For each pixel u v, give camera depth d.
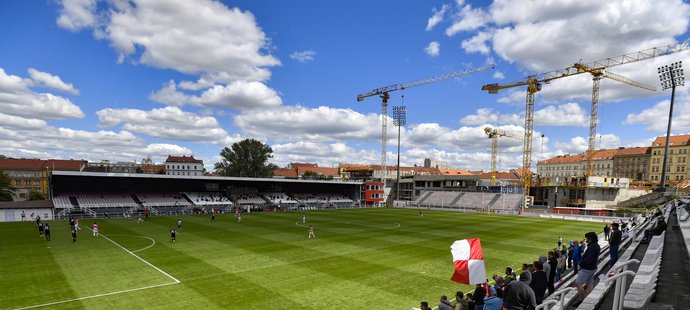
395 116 116.19
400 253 31.48
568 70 108.81
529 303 7.82
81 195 70.44
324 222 56.09
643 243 21.78
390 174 143.88
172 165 145.75
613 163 140.50
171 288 20.72
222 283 21.80
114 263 26.27
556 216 72.94
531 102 116.62
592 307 8.92
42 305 17.77
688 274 10.64
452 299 19.53
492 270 26.78
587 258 9.66
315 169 168.88
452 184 116.81
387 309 17.98
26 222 51.88
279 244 35.16
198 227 47.50
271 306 18.17
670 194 76.94
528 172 115.75
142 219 56.69
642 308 7.40
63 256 28.38
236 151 116.56
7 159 114.56
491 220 65.06
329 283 22.11
